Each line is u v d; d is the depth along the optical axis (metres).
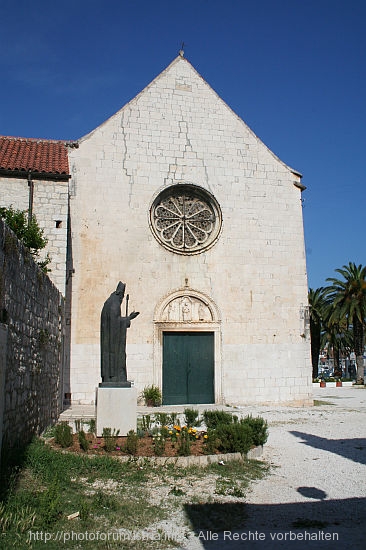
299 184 26.25
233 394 23.75
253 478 9.98
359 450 12.90
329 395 34.31
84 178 23.42
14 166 20.12
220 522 7.42
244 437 11.52
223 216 24.97
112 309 13.20
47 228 19.97
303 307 25.31
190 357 23.83
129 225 23.59
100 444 11.53
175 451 11.18
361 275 48.44
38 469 9.04
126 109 24.56
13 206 19.84
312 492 9.04
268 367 24.38
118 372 13.03
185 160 24.89
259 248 25.20
